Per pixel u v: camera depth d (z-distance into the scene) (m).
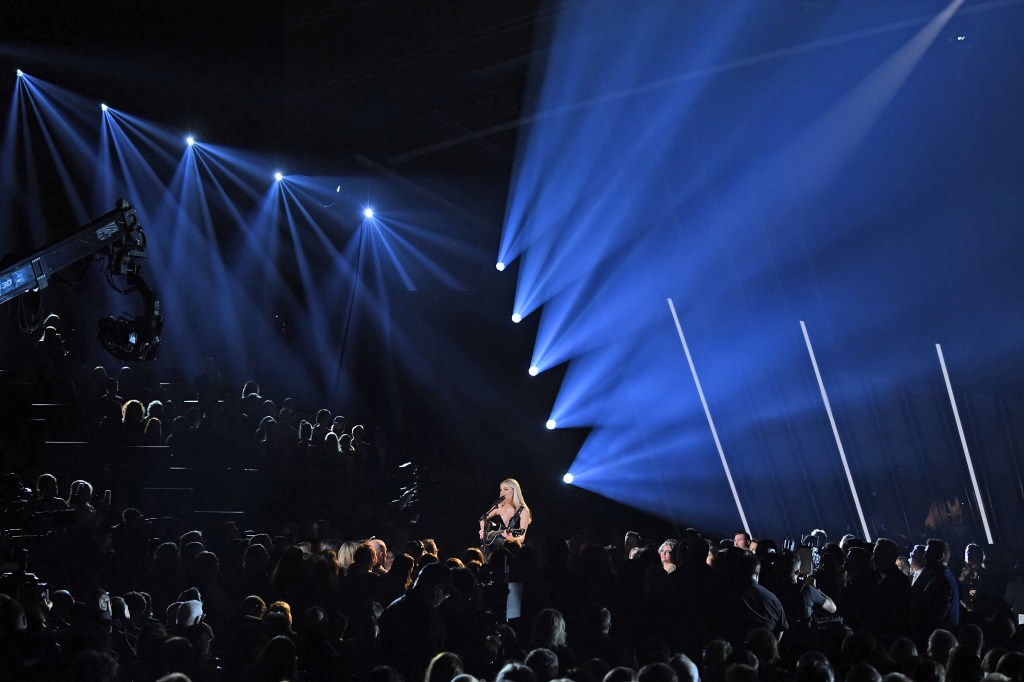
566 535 20.98
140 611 7.41
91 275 18.36
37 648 5.79
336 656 6.51
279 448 13.75
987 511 19.64
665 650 6.87
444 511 17.56
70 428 13.57
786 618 8.18
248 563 8.45
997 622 8.54
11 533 9.84
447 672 5.18
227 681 6.21
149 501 13.18
